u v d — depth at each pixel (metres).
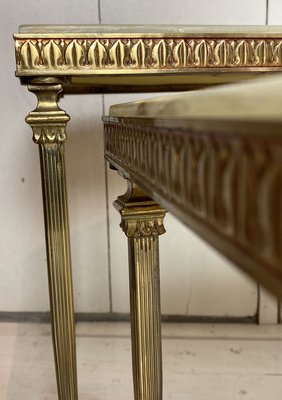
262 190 0.18
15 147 0.99
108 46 0.56
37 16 0.94
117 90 0.81
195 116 0.23
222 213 0.22
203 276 1.04
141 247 0.62
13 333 1.02
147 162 0.35
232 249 0.21
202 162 0.24
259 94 0.20
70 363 0.69
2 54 0.95
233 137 0.20
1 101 0.97
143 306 0.63
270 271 0.19
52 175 0.62
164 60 0.57
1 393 0.81
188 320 1.06
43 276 1.05
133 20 0.94
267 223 0.18
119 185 1.00
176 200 0.28
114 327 1.04
